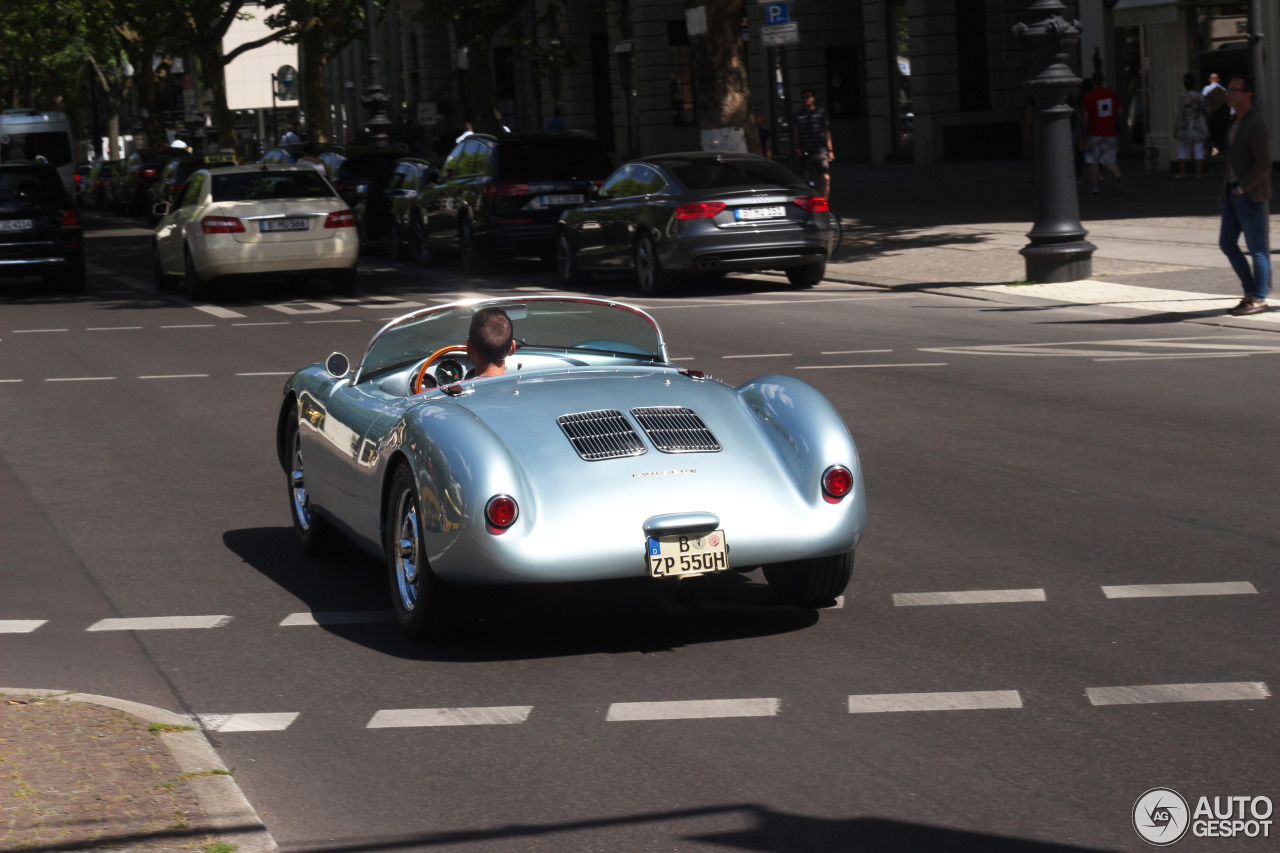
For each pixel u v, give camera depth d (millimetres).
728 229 20469
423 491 6246
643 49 56156
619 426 6449
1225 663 5848
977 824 4473
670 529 6062
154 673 6281
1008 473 9453
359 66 90500
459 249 26062
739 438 6520
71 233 24734
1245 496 8586
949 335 15898
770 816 4582
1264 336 14883
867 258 23703
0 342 18453
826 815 4574
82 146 96312
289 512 9430
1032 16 19797
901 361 14148
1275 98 32250
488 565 5988
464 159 26125
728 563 6168
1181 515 8242
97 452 11492
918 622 6586
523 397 6742
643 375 7238
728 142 26219
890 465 9836
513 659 6328
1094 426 10773
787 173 21172
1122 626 6383
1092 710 5395
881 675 5887
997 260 22172
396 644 6609
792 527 6277
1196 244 21844
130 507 9617
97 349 17562
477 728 5488
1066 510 8469
